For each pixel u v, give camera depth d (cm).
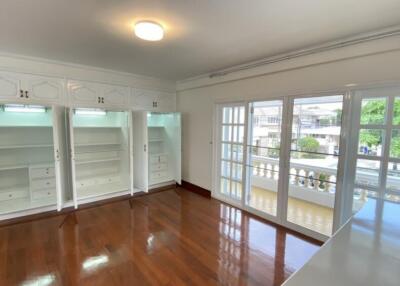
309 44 277
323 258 96
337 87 271
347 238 115
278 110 338
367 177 258
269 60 331
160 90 501
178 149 495
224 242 285
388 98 239
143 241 283
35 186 363
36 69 346
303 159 312
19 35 254
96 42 275
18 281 210
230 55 321
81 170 445
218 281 215
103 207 392
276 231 317
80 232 304
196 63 368
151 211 379
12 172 372
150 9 195
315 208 305
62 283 208
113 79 428
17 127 367
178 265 237
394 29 223
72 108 366
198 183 488
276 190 352
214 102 437
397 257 98
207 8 193
